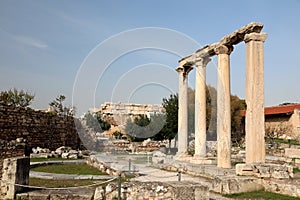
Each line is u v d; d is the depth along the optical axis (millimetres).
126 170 12547
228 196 9305
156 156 16672
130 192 7469
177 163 15305
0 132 19641
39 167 14969
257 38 12531
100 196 7547
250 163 11352
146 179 11359
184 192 7195
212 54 16406
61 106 29562
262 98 12352
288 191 9352
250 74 12453
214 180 10125
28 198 7684
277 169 10422
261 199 8828
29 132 22141
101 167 13805
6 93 34000
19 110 21359
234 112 36844
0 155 14172
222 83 14797
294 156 21359
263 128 12211
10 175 7762
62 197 7719
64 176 11914
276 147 28016
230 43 14633
